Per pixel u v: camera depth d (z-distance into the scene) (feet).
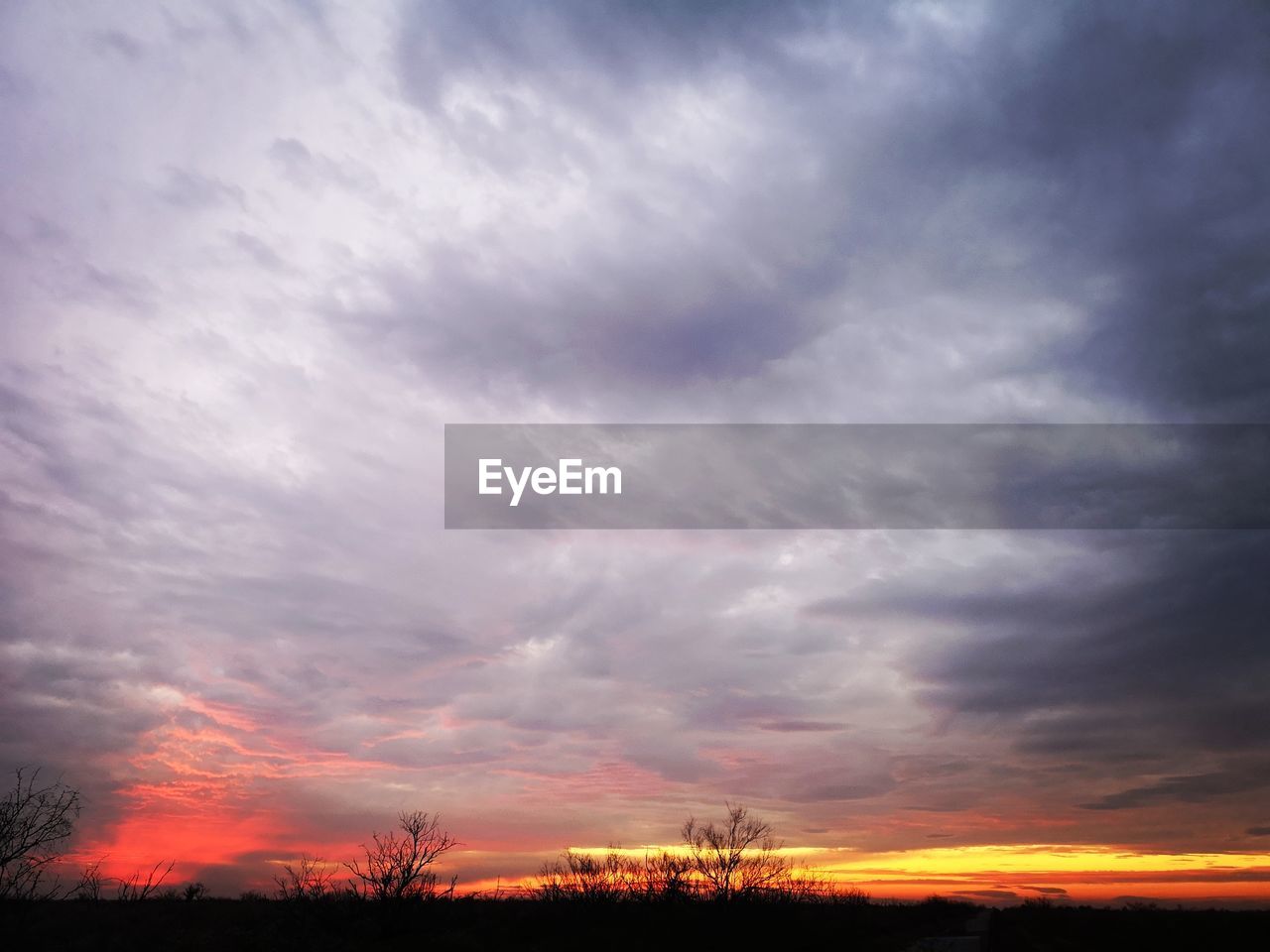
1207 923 128.67
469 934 81.35
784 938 88.38
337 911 81.66
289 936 76.02
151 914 84.23
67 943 71.56
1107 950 104.83
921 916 163.73
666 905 91.35
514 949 79.51
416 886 83.66
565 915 89.97
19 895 73.87
